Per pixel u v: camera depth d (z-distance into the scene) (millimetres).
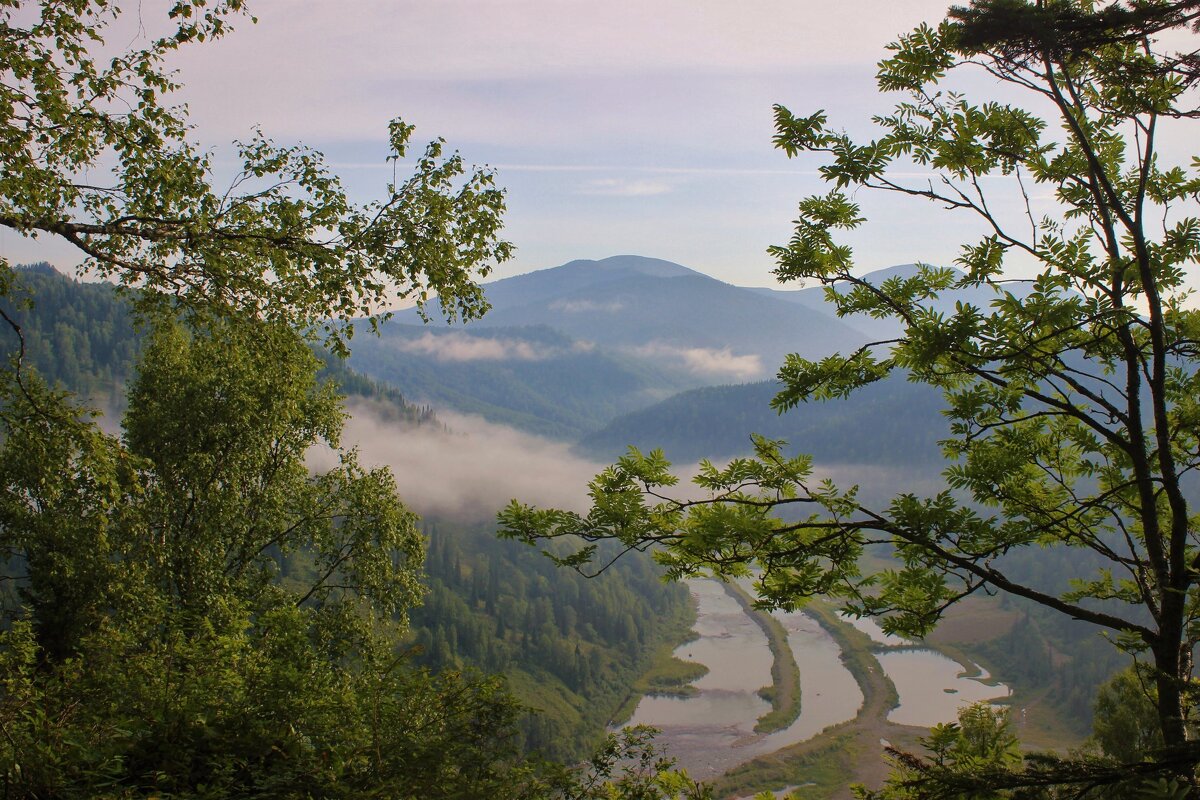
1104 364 10250
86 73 10320
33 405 10297
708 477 9742
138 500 19188
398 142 12531
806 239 9969
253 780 7070
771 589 9141
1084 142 8867
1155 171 9820
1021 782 6531
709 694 119812
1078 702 106938
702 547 8602
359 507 24359
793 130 9484
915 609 9062
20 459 16406
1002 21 7855
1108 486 10383
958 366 9008
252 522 23516
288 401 22297
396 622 24844
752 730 102125
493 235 13484
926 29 9398
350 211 12570
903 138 9586
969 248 9633
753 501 9242
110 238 11070
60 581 17328
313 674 9445
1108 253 9203
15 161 9703
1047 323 8211
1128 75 8516
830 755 91062
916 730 97812
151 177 10945
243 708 7992
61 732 7176
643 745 9516
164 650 9414
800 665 125938
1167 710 7793
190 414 21562
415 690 8305
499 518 9352
